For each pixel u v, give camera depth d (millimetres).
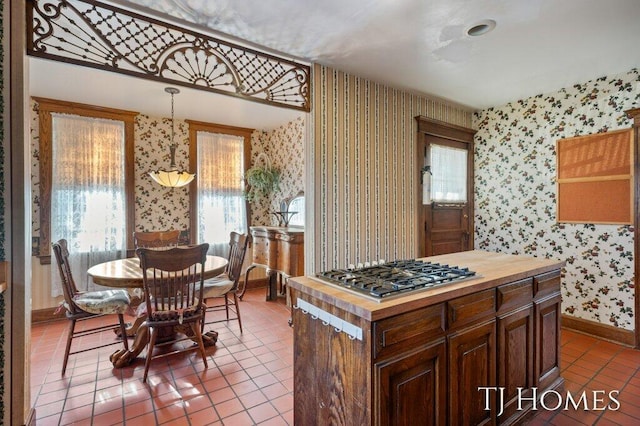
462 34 2256
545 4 1912
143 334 2551
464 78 3033
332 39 2346
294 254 3703
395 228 3324
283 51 2518
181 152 4457
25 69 1641
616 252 2951
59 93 3420
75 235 3688
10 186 1572
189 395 2102
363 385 1249
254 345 2844
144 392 2133
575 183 3207
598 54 2549
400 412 1290
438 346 1416
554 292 2105
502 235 3826
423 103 3588
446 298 1443
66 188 3646
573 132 3215
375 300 1312
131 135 4070
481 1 1885
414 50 2496
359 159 3037
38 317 3457
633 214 2840
